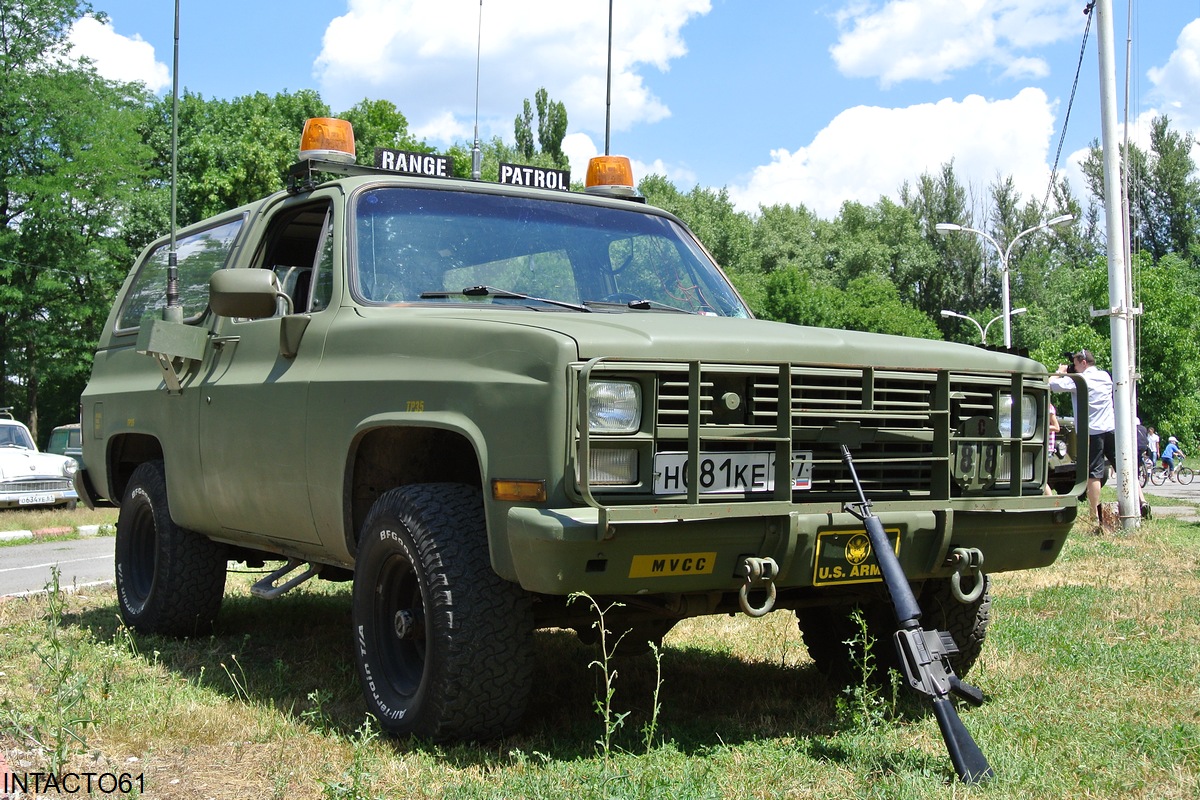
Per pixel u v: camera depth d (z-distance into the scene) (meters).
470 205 5.00
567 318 3.94
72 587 8.05
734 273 68.06
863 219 80.69
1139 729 3.95
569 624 4.09
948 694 3.51
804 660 5.42
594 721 4.20
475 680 3.70
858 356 3.86
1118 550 9.16
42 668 5.00
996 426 4.21
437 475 4.54
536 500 3.49
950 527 3.99
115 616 6.74
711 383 3.63
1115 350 11.44
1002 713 4.22
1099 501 11.27
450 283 4.67
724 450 3.68
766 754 3.73
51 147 37.06
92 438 6.81
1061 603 6.61
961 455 4.09
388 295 4.55
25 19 36.97
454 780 3.48
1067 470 4.98
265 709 4.44
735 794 3.35
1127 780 3.45
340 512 4.33
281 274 5.64
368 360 4.26
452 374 3.83
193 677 5.09
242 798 3.45
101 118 37.38
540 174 5.60
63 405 44.75
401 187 4.95
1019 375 4.24
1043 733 3.93
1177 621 6.00
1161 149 68.94
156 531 5.98
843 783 3.42
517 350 3.64
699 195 75.38
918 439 3.98
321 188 5.07
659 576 3.54
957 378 4.08
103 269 37.06
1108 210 11.56
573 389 3.46
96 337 38.19
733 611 4.20
